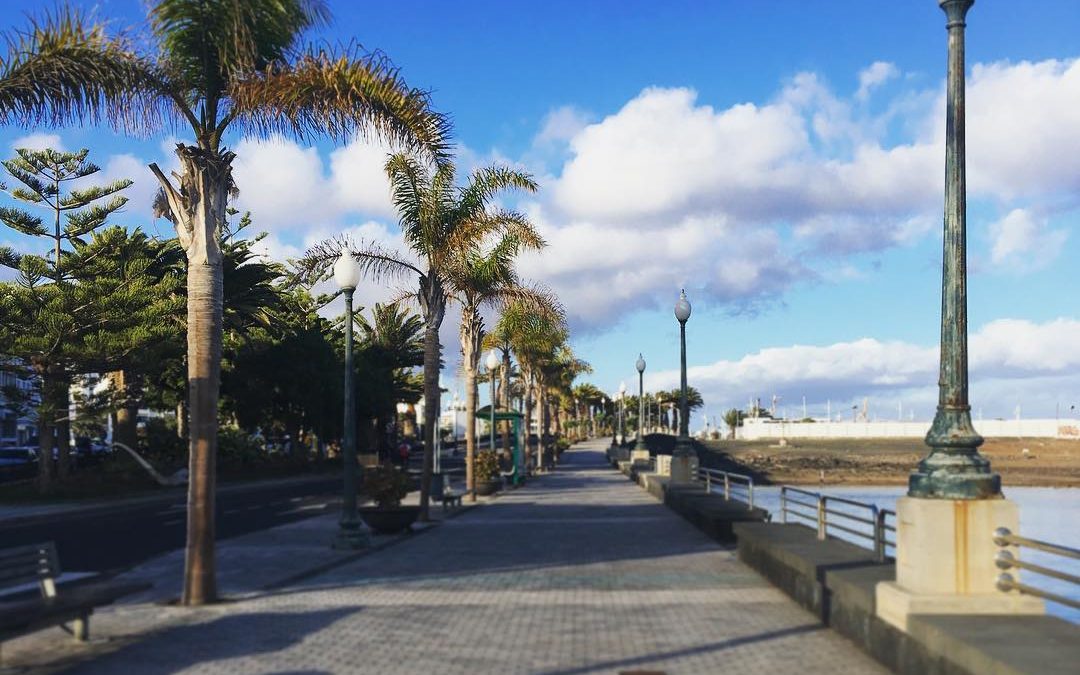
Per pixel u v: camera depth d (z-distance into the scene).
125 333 35.12
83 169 38.41
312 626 9.37
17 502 33.94
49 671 7.48
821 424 139.38
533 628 9.27
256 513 26.94
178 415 51.53
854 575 8.92
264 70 11.97
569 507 26.41
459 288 29.08
